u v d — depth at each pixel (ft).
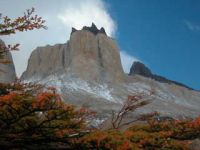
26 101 30.17
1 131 32.55
